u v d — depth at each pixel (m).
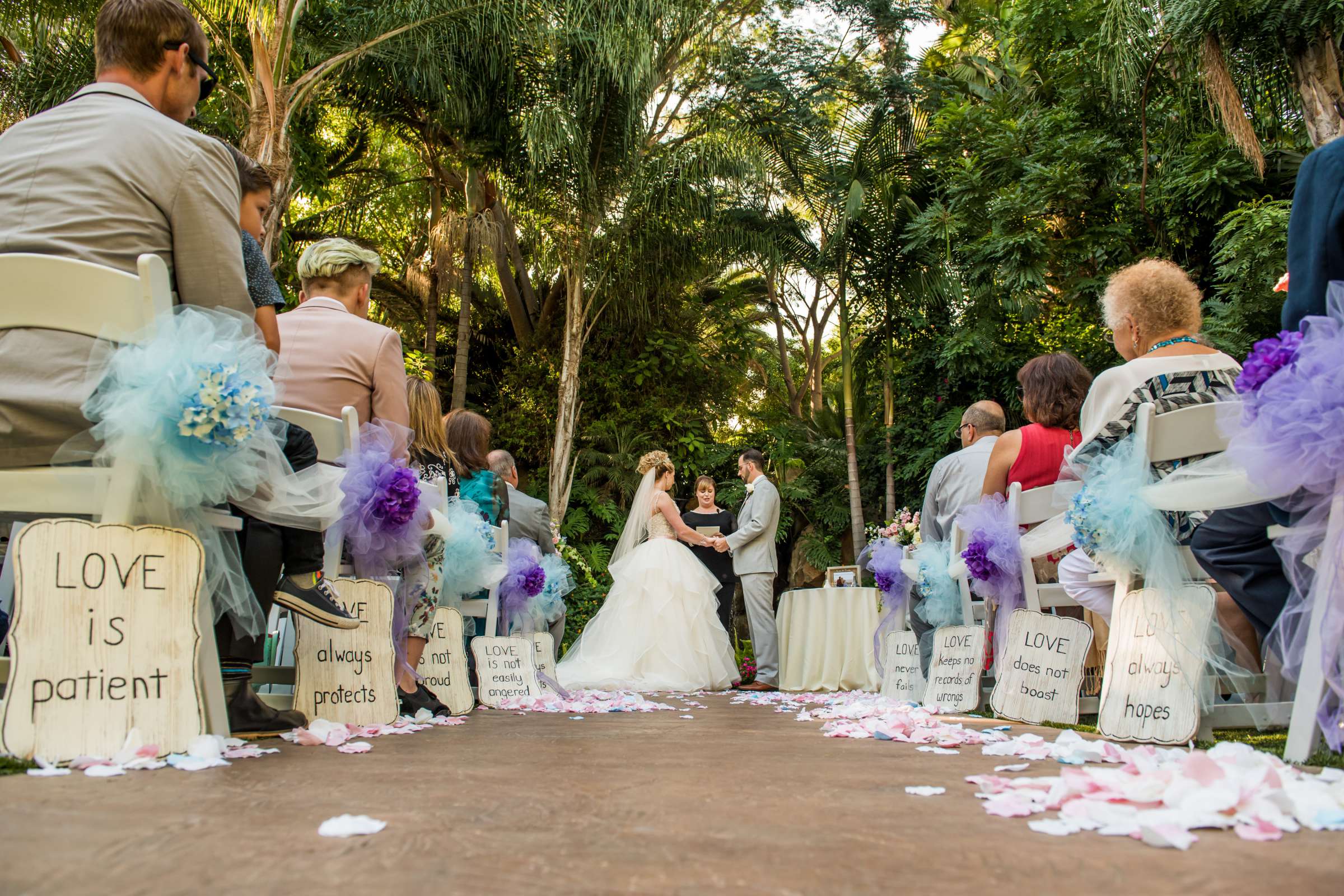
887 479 13.05
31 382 1.77
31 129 2.03
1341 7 7.04
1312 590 1.77
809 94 12.80
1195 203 9.05
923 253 12.03
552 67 11.00
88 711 1.68
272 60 8.02
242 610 2.03
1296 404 1.70
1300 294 1.95
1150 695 2.26
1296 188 2.00
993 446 3.79
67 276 1.79
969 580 3.51
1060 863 0.98
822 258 12.69
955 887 0.88
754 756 2.07
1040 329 11.20
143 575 1.78
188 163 2.04
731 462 14.92
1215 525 2.14
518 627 4.64
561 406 12.30
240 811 1.23
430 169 13.68
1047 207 9.70
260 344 2.03
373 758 1.91
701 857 1.00
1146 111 9.55
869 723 2.70
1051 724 2.87
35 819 1.14
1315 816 1.16
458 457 4.43
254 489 2.04
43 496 1.81
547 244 13.27
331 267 3.29
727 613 8.30
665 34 11.61
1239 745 1.49
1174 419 2.26
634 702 4.39
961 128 10.80
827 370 19.22
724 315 16.61
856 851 1.04
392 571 3.06
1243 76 8.48
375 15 9.88
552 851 1.03
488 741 2.36
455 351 16.14
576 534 13.16
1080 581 2.75
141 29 2.14
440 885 0.88
